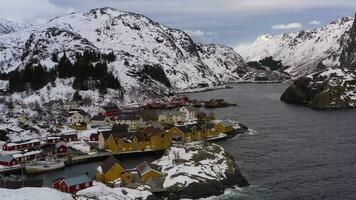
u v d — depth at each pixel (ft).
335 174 438.81
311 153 525.34
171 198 376.89
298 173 444.55
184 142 563.89
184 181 395.14
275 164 478.59
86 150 552.82
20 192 346.74
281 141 598.75
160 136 554.46
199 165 424.05
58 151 527.40
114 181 407.85
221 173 415.03
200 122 652.89
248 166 472.44
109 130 597.52
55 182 382.01
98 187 383.04
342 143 576.61
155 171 409.49
